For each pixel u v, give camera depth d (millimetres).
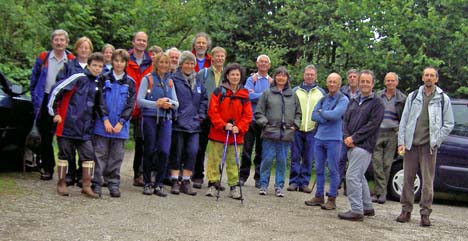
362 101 6762
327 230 6070
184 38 17141
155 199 6930
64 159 6633
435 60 11648
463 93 12016
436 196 10125
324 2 14305
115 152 6832
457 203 9484
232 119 7633
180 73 7539
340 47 13062
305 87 9102
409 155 6930
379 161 8664
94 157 6777
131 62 7867
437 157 8758
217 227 5766
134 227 5469
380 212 7637
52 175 7590
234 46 17531
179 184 7938
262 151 8219
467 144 8680
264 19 17234
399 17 12242
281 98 8141
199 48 8539
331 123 7449
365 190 7141
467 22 11969
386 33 12422
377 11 12508
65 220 5500
